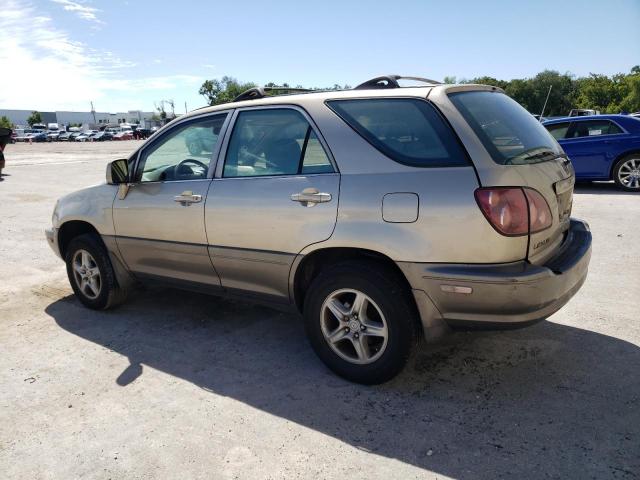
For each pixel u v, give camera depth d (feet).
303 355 12.10
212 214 11.82
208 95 286.66
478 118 9.64
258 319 14.35
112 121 437.17
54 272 19.38
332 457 8.43
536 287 8.79
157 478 8.09
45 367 11.87
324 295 10.46
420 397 10.06
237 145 11.86
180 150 12.94
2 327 14.26
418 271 9.27
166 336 13.39
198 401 10.26
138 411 9.97
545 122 36.09
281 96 11.53
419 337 10.01
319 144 10.53
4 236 25.45
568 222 11.30
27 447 8.99
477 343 12.16
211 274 12.44
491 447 8.49
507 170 8.91
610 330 12.72
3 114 392.27
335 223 10.02
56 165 67.41
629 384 10.24
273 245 10.96
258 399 10.25
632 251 19.48
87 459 8.61
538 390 10.14
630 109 178.29
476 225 8.79
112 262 14.51
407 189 9.33
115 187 14.11
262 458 8.48
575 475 7.77
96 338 13.39
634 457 8.11
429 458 8.30
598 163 33.83
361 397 10.16
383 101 10.11
